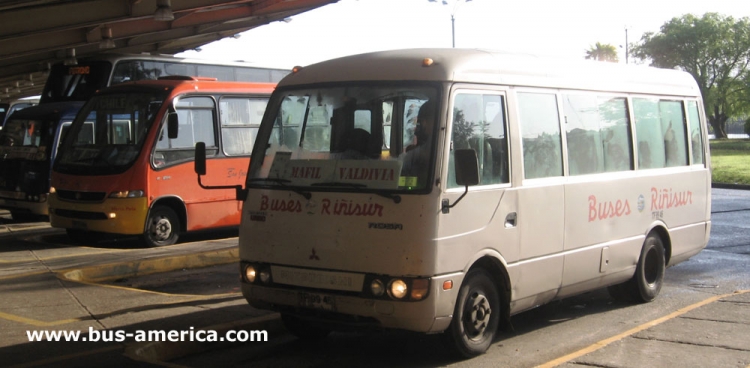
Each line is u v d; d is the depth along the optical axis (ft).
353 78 22.56
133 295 29.86
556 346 24.31
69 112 59.26
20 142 59.98
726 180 102.47
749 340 24.16
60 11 60.75
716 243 46.34
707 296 32.04
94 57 62.59
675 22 282.77
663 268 31.50
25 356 21.21
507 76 23.63
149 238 45.37
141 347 22.07
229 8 77.41
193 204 47.67
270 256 22.45
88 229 45.57
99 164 45.73
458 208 21.06
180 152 47.03
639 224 29.48
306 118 23.00
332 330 24.64
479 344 22.52
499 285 23.32
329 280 21.30
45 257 40.93
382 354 23.63
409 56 22.34
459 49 23.32
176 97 46.83
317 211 21.67
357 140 21.88
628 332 25.34
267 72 70.33
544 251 24.50
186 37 86.02
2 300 28.76
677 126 32.73
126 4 62.95
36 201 58.34
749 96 270.87
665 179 31.14
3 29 59.06
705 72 280.10
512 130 23.40
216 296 30.27
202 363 22.62
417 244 20.20
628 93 29.55
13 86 147.74
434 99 21.08
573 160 26.20
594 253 26.86
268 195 22.80
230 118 50.11
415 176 20.61
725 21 274.98
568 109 26.21
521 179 23.59
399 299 20.27
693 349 23.13
